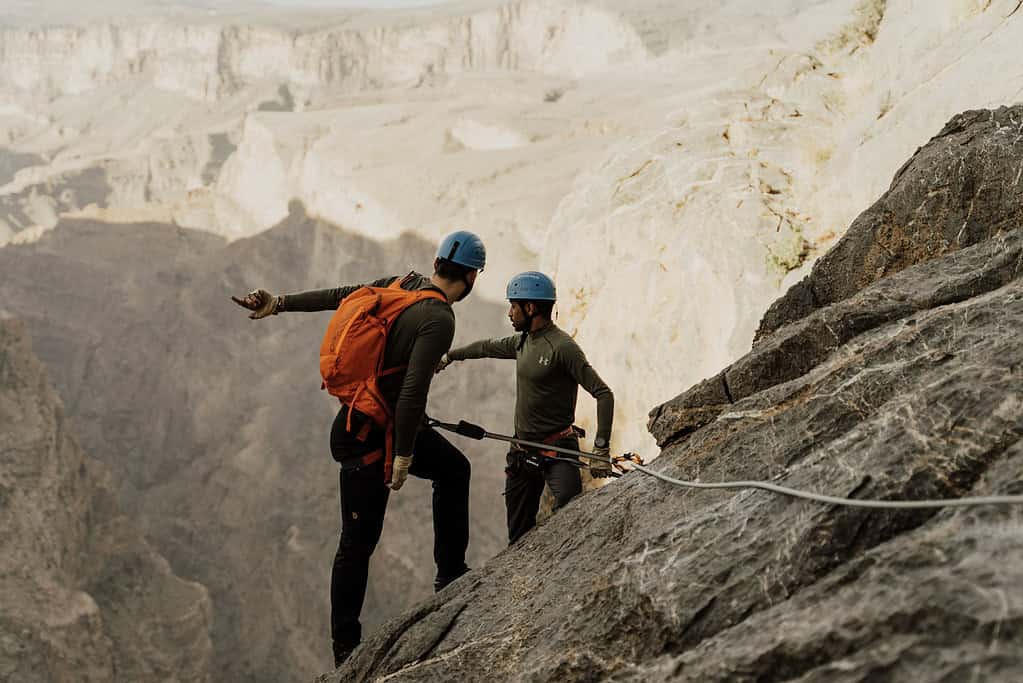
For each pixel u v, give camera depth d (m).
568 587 3.17
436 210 65.94
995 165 4.50
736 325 12.05
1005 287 2.95
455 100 102.69
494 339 5.30
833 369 3.10
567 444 5.00
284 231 85.69
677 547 2.54
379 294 4.05
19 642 41.06
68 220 110.19
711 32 140.25
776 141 15.12
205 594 55.09
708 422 3.81
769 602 2.21
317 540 67.38
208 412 82.25
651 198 16.36
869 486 2.26
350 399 4.02
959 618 1.66
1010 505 1.86
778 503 2.45
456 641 3.37
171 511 75.12
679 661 2.07
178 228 106.56
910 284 3.50
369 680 3.67
